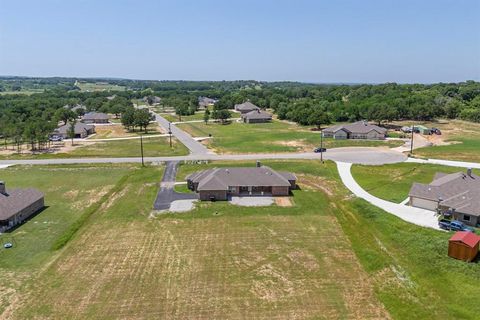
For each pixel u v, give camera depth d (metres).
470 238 44.06
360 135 123.31
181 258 45.53
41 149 114.56
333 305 36.19
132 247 48.44
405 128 139.75
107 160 96.88
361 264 43.81
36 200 61.66
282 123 168.50
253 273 42.09
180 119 187.75
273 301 36.94
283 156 99.12
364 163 89.88
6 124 129.75
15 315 35.03
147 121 151.12
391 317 34.34
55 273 42.28
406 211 59.19
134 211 60.78
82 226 55.25
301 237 50.97
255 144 116.38
